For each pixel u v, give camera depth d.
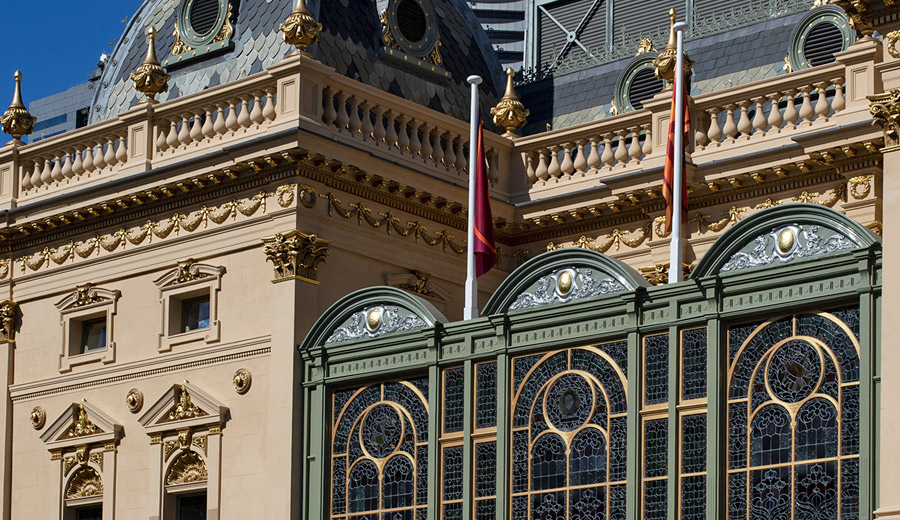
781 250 31.94
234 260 39.25
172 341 39.84
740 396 31.84
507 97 43.28
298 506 37.22
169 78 42.03
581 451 33.53
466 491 34.78
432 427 35.50
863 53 37.06
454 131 41.91
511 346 34.69
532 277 35.03
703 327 32.44
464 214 41.59
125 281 41.00
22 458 41.91
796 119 38.62
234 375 38.72
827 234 31.48
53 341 42.00
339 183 39.22
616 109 43.91
